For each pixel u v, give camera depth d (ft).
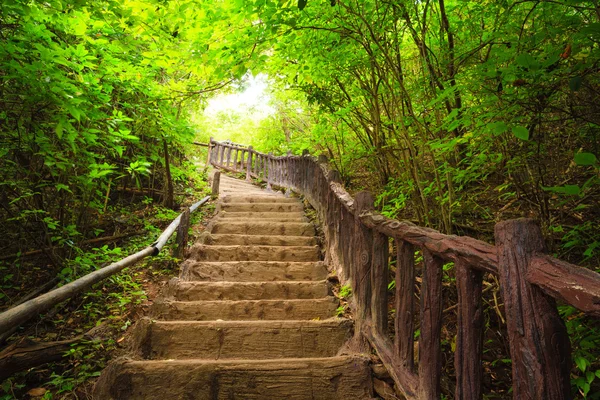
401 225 6.68
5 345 9.65
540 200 8.45
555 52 5.16
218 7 8.93
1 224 13.25
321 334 9.26
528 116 7.13
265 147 41.93
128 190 21.75
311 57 11.69
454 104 10.32
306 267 13.53
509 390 7.65
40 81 8.59
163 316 10.50
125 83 13.58
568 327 5.62
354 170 22.03
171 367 7.68
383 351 7.33
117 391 7.37
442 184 11.02
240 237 16.58
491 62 6.24
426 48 9.89
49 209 13.67
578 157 4.15
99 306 11.60
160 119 15.67
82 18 9.48
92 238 16.96
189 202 24.88
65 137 10.65
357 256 9.40
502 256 3.69
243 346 9.06
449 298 10.40
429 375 5.49
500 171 9.08
